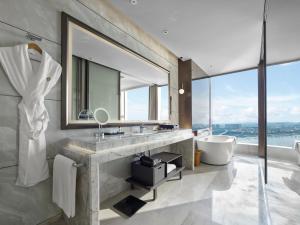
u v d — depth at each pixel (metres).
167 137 2.47
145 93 2.73
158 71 3.03
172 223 1.56
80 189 1.34
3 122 1.22
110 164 2.06
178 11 2.07
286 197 1.80
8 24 1.23
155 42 2.93
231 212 1.73
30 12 1.34
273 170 2.16
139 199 2.01
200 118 4.28
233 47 3.12
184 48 3.18
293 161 1.91
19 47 1.24
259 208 1.80
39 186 1.42
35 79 1.31
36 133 1.31
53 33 1.49
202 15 2.15
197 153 3.41
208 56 3.56
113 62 2.16
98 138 1.67
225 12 2.09
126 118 2.38
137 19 2.26
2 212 1.22
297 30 1.56
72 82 1.67
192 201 1.96
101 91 2.01
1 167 1.21
